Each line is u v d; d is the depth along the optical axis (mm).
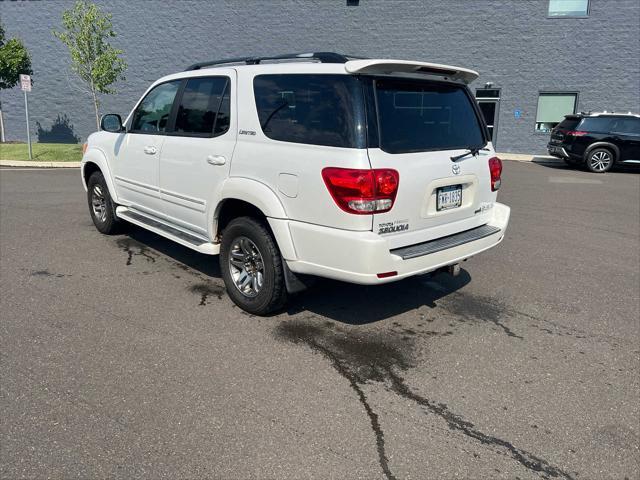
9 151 16766
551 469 2686
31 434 2832
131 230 6855
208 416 3033
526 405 3240
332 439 2865
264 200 3977
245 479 2551
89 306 4535
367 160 3484
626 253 6594
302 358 3738
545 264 6098
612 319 4551
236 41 19922
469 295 5066
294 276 4074
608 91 18391
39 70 20453
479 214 4531
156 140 5242
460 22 18812
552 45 18438
